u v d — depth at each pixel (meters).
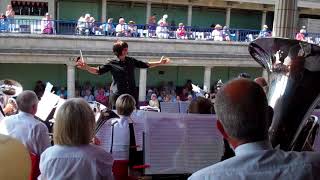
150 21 26.28
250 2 33.41
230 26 34.66
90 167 3.08
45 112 5.56
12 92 6.93
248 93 1.98
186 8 32.91
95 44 23.78
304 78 3.60
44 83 25.45
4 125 4.21
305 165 1.86
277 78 3.80
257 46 4.07
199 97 5.08
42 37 22.91
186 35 26.31
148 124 4.59
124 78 6.41
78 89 24.61
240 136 1.97
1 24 22.47
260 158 1.90
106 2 30.55
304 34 28.91
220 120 2.03
